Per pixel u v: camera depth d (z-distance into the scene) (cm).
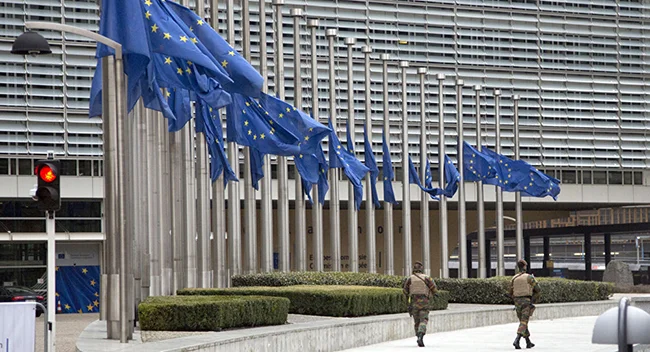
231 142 3831
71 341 2486
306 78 6228
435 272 7125
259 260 6662
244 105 3538
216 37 2792
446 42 6612
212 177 3544
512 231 8506
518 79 6775
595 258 13288
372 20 6438
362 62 6406
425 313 2662
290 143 3562
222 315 2334
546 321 3962
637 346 2092
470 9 6694
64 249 5431
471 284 4212
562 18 6906
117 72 2184
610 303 4575
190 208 3819
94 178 5506
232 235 4156
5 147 5353
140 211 2975
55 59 5453
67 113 5462
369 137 4650
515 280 2595
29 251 5409
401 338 3014
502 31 6756
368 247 4756
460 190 5153
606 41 7000
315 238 4559
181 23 2600
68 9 5522
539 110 6812
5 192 5359
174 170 3688
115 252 2153
